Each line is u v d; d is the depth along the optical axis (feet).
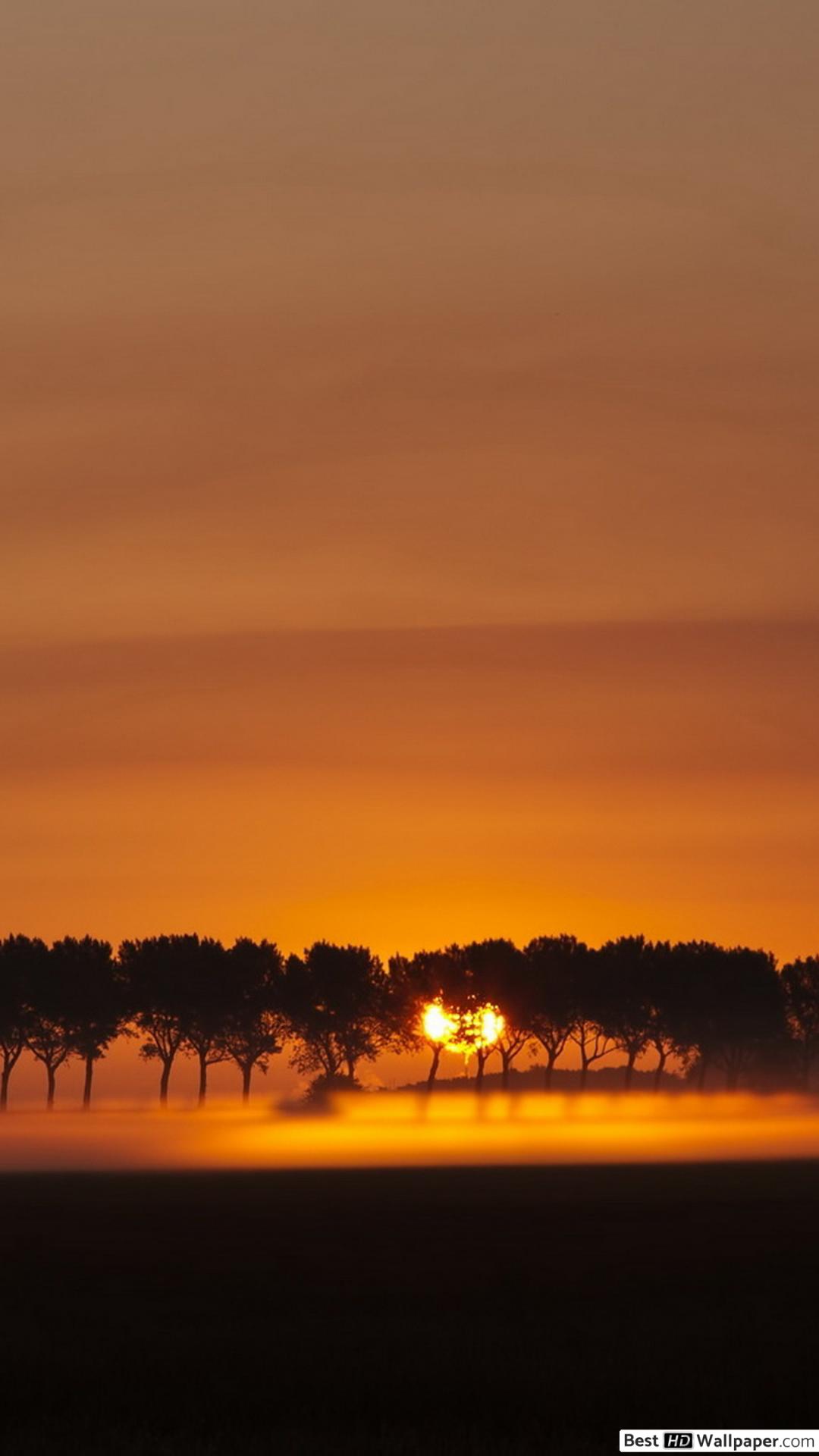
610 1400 262.47
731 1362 285.23
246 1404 262.06
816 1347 298.35
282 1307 364.58
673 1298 375.04
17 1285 411.75
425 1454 233.14
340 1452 233.96
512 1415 256.32
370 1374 279.08
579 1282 407.23
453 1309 359.25
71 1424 252.01
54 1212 641.81
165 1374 281.13
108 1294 392.47
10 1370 286.25
